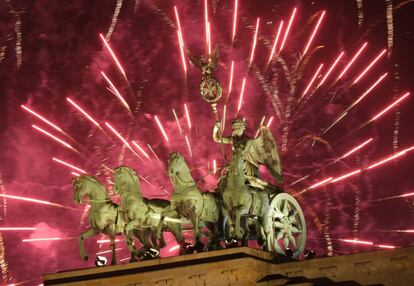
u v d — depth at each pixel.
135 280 77.19
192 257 77.12
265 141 81.25
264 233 79.62
